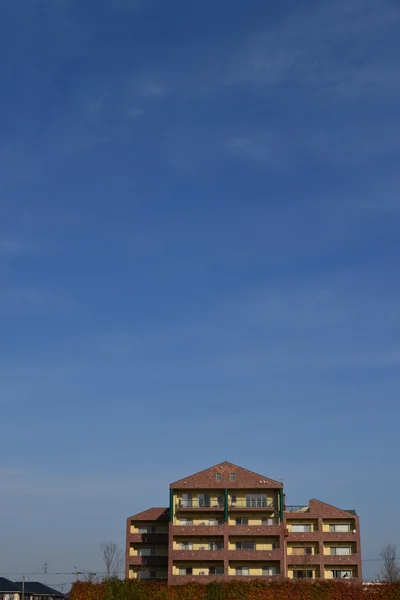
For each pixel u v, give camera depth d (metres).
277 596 117.38
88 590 120.62
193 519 134.38
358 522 138.50
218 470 135.88
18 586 176.12
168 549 132.75
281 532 130.75
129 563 137.25
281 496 133.75
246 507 133.50
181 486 134.38
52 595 188.38
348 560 134.88
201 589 119.12
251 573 129.38
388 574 153.62
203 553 129.38
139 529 141.62
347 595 116.94
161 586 120.25
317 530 138.12
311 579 128.88
